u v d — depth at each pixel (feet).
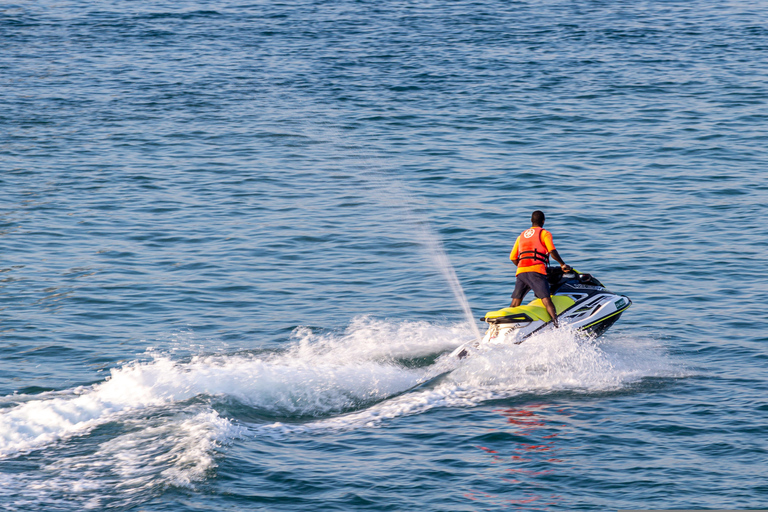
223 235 239.71
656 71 461.78
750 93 405.80
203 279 206.28
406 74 465.47
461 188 281.13
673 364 152.25
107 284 201.46
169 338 169.68
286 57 515.50
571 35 570.87
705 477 109.81
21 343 165.99
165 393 135.95
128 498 103.96
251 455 115.96
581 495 105.81
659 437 121.90
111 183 290.56
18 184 287.69
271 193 280.72
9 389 142.72
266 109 399.65
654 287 195.42
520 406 134.51
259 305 189.98
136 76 470.80
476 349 154.40
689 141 329.31
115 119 383.24
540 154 318.45
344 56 515.09
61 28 612.29
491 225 244.42
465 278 205.87
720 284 195.52
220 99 419.54
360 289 200.34
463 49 528.63
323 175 300.81
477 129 357.82
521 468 112.98
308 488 107.24
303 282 204.95
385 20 638.53
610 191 272.72
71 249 226.58
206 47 547.90
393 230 242.78
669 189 273.13
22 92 433.07
